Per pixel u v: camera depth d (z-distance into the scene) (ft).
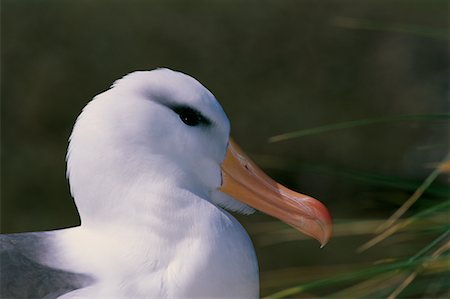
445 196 24.47
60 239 18.79
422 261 22.07
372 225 25.99
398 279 24.16
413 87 44.34
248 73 44.62
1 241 18.60
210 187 19.67
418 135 43.86
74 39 44.86
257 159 44.21
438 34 26.40
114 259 18.20
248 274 18.86
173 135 18.75
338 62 44.70
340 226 26.09
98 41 44.78
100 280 18.04
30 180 44.42
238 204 20.15
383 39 44.57
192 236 18.40
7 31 44.96
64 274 18.10
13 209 44.16
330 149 44.34
